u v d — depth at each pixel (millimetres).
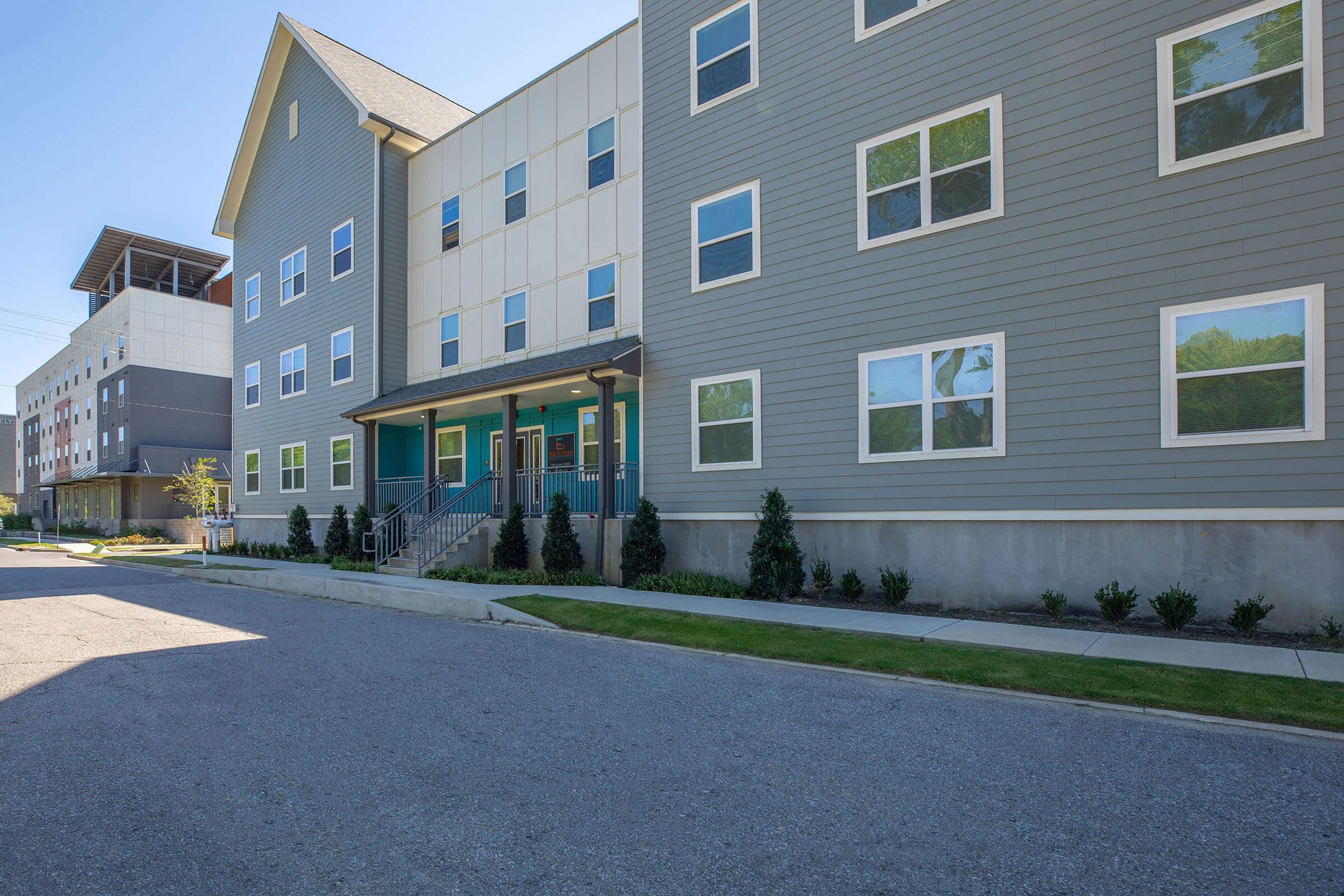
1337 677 5809
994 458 9414
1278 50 7848
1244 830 3467
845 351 10820
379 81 21797
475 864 3203
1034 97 9344
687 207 12930
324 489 20828
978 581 9469
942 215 10023
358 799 3926
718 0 12656
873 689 6008
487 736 4918
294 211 22734
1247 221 7938
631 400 14750
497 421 17938
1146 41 8609
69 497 50031
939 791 3943
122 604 11547
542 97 16469
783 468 11367
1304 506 7520
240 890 3006
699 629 8289
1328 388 7445
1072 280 8961
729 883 3025
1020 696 5746
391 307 19531
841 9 11141
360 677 6586
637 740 4824
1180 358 8250
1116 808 3721
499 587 11883
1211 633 7672
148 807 3842
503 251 17203
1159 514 8273
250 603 11828
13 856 3320
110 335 43375
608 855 3279
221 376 44312
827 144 11195
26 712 5555
